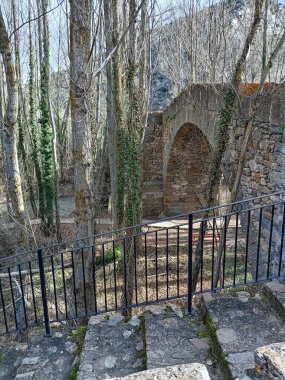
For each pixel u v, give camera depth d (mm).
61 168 19312
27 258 7211
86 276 5852
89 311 6078
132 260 7047
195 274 6387
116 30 7141
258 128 5488
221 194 8477
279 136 4859
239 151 6105
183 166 13586
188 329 3254
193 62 10594
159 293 8500
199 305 3623
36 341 3486
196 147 12539
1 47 5332
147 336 3164
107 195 15109
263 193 5449
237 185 5676
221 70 6688
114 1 6973
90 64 5223
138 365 2975
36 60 14516
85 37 4824
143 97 7906
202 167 13438
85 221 5613
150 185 15352
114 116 8742
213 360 2854
